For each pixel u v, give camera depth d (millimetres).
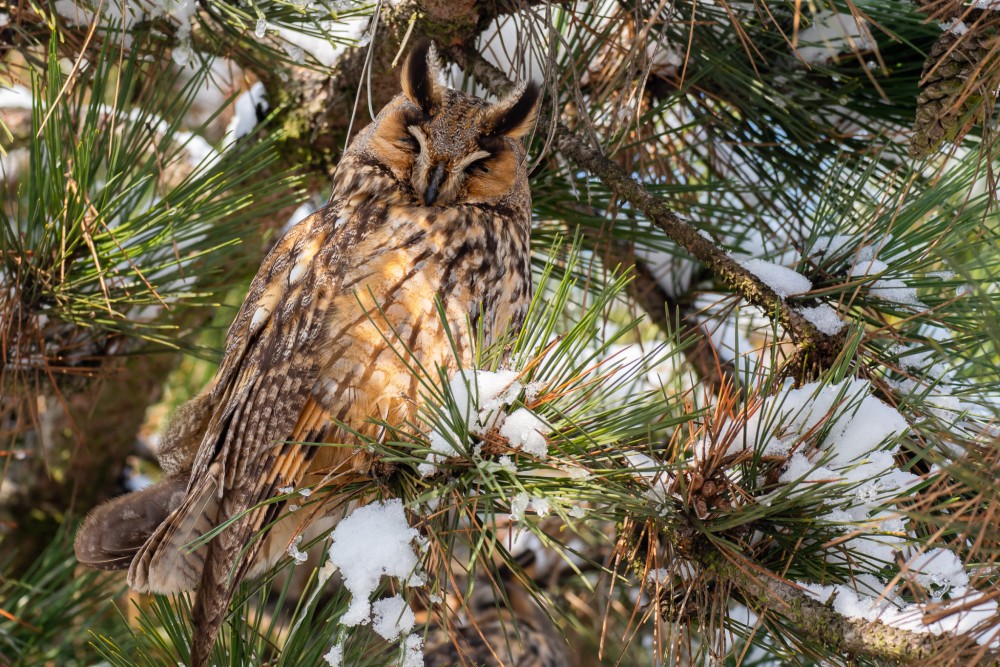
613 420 3881
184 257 5770
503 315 5348
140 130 5457
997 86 3982
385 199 5508
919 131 4152
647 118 5594
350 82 6379
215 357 6102
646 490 3883
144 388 8820
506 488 3693
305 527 4402
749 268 4848
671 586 3912
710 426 3924
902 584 3617
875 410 4027
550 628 7781
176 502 5180
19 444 9227
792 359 4688
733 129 5820
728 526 3689
